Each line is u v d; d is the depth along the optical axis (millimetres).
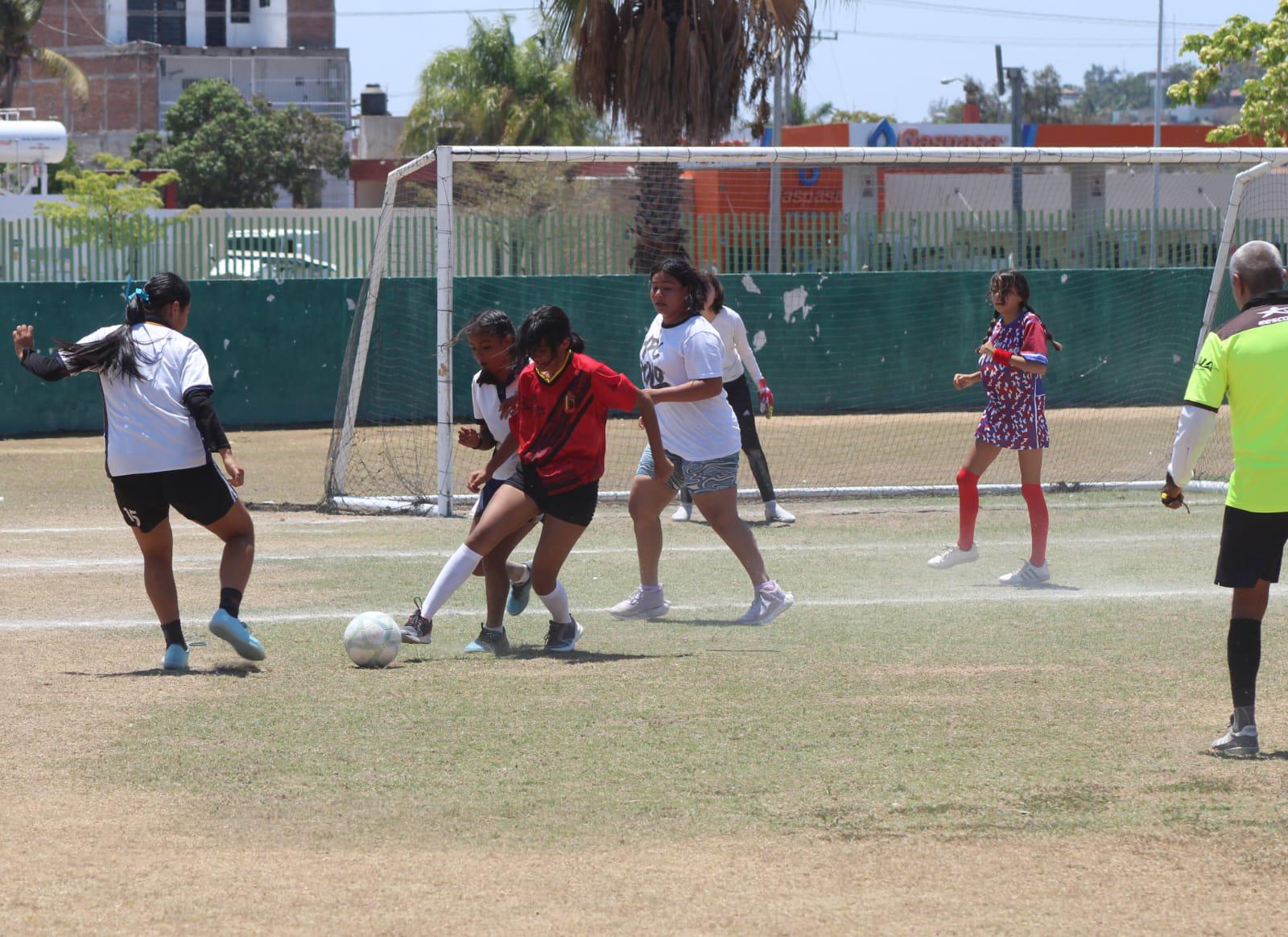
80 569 29141
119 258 63000
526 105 157875
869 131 132375
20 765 15070
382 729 16438
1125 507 39156
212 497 19391
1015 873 11938
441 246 38531
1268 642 21172
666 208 64000
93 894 11461
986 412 27438
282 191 185500
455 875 11922
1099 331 68938
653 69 61062
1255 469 15047
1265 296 15398
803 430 60844
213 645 21594
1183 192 108500
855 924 10852
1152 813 13438
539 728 16484
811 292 67500
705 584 27516
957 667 19609
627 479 46938
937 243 68500
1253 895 11438
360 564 29891
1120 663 19781
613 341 64188
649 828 13094
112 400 19250
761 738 16031
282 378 63844
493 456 21234
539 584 20469
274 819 13359
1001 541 33094
